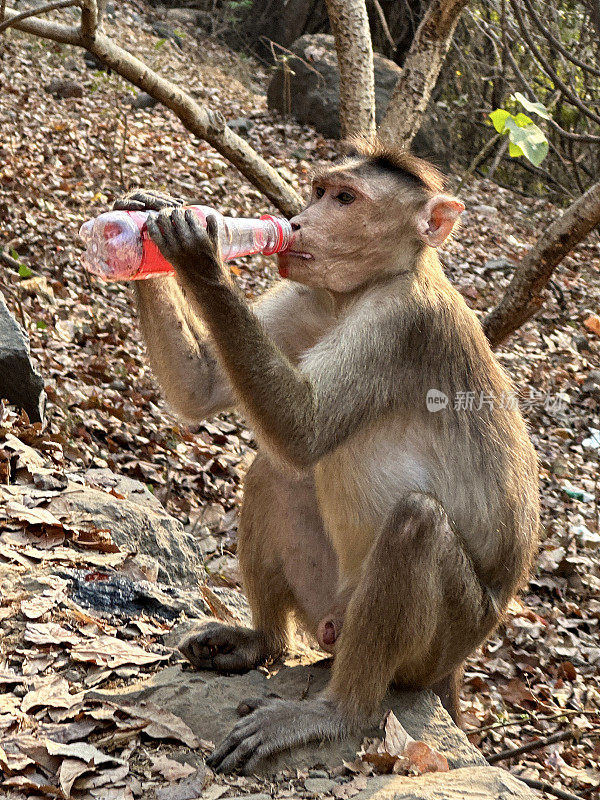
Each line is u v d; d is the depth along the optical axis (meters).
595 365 14.03
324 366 4.36
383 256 4.60
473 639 4.71
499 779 3.93
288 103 20.75
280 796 3.87
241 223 4.29
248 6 24.66
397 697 4.60
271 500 4.96
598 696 7.57
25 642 4.57
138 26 23.33
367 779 3.96
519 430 5.02
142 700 4.35
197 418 5.18
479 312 14.22
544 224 19.19
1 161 13.60
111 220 4.02
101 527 5.85
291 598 5.10
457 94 21.41
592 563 9.43
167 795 3.72
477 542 4.70
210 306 3.98
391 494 4.60
